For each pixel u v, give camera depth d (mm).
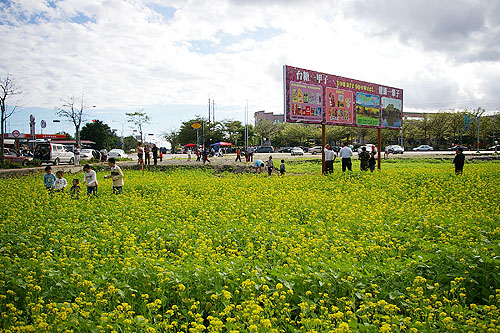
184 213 10531
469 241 7043
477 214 9375
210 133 77125
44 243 7645
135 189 16031
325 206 11086
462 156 17828
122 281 5336
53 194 13805
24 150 37656
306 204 11328
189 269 5477
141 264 5785
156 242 7699
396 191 14195
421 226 8547
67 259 6102
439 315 4359
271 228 8383
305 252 6637
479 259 5758
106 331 4168
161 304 4879
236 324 4180
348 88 21609
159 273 5262
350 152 20266
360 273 5434
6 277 5219
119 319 4242
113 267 5984
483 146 70688
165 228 8656
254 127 82812
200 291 5062
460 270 5602
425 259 5984
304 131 77625
